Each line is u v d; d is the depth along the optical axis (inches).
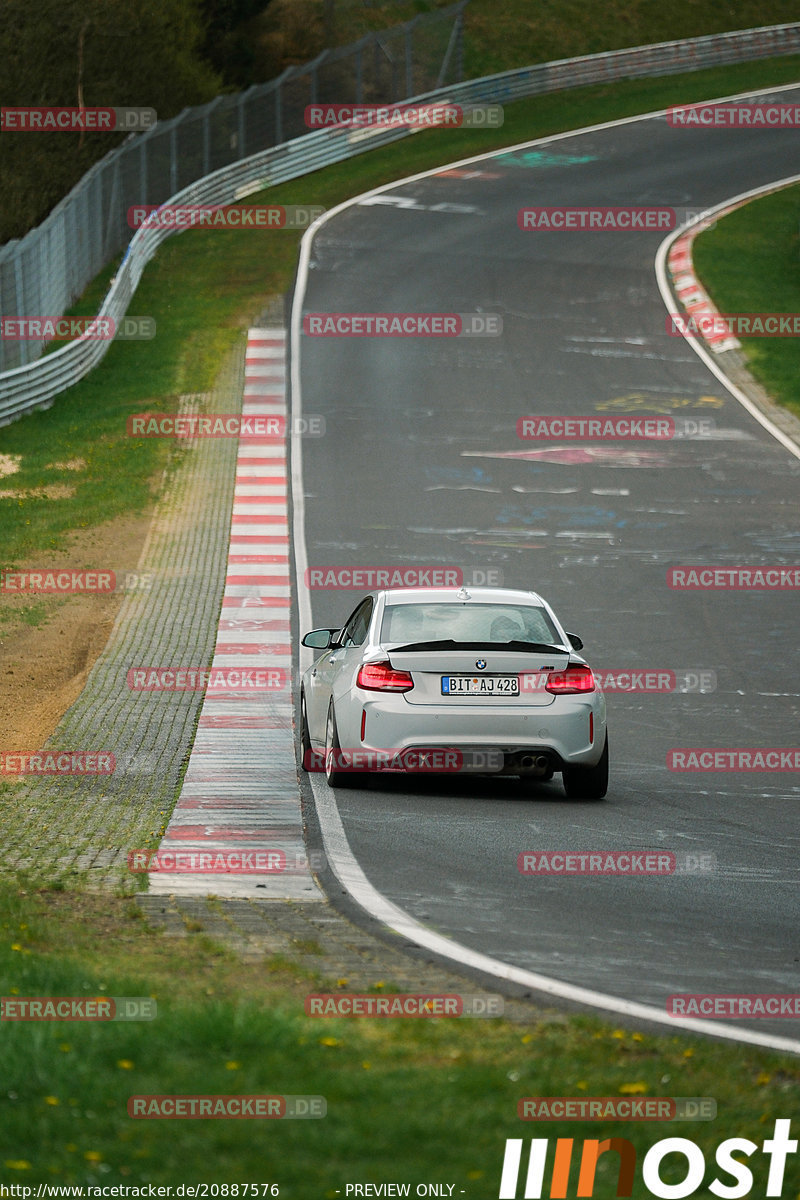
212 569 3100.4
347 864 1272.1
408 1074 685.3
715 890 1227.9
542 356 5251.0
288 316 5753.0
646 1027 836.6
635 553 3267.7
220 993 842.2
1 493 3814.0
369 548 3270.2
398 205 7367.1
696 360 5275.6
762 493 3836.1
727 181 7736.2
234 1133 595.8
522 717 1535.4
